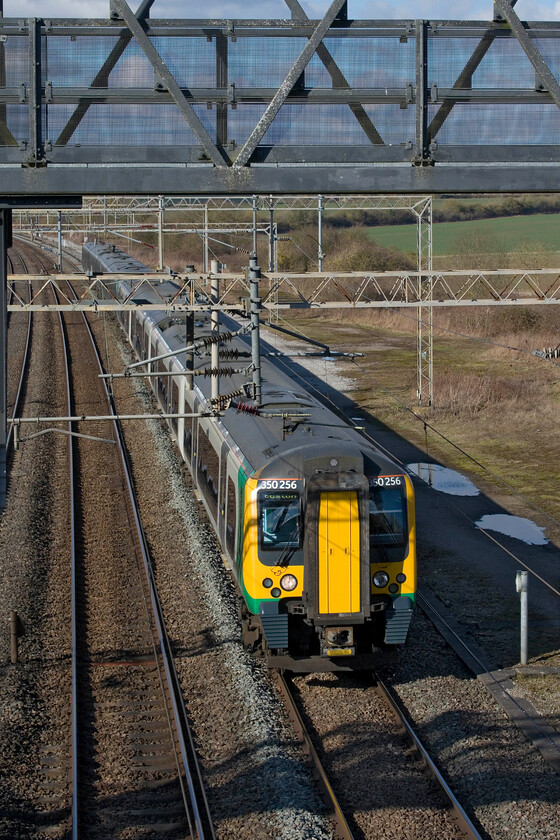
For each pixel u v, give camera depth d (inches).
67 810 951.0
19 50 776.9
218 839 898.7
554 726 1131.3
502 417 2933.1
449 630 1421.0
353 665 1211.9
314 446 1210.0
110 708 1171.3
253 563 1194.0
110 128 784.9
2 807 937.5
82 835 907.4
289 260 5649.6
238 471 1314.0
